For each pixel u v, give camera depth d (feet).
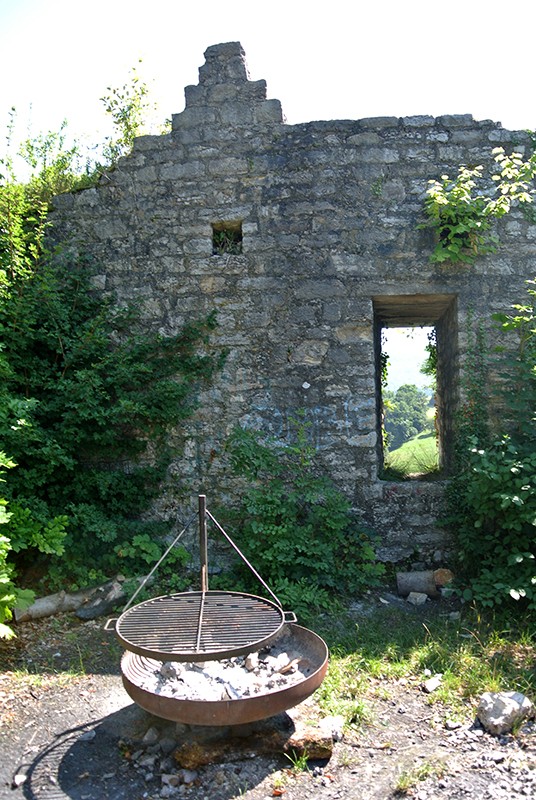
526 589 15.93
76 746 11.00
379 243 19.54
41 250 20.43
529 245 19.49
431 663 13.69
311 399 19.49
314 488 18.28
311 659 12.22
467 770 10.24
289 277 19.72
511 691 12.24
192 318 19.97
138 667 11.92
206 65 20.33
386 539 19.08
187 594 13.33
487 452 16.88
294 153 19.86
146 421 19.83
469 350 19.33
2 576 13.34
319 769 10.34
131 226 20.42
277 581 17.01
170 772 10.23
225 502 19.60
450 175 19.65
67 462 18.44
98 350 19.81
